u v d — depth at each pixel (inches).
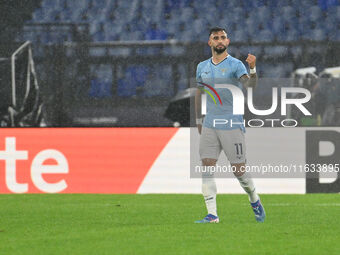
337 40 1320.1
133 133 1305.4
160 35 1336.1
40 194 1299.2
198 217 983.0
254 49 1326.3
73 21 1343.5
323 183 1301.7
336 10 1339.8
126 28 1339.8
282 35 1330.0
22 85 1333.7
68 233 824.3
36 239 778.2
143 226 884.0
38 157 1312.7
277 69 1317.7
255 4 1343.5
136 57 1323.8
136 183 1302.9
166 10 1353.3
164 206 1116.5
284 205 1128.2
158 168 1300.4
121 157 1302.9
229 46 1332.4
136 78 1320.1
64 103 1323.8
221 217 978.1
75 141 1310.3
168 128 1301.7
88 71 1328.7
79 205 1134.4
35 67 1336.1
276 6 1350.9
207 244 735.7
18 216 997.2
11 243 750.5
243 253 682.8
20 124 1331.2
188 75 1316.4
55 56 1334.9
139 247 717.3
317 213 1024.2
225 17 1350.9
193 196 1262.3
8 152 1315.2
